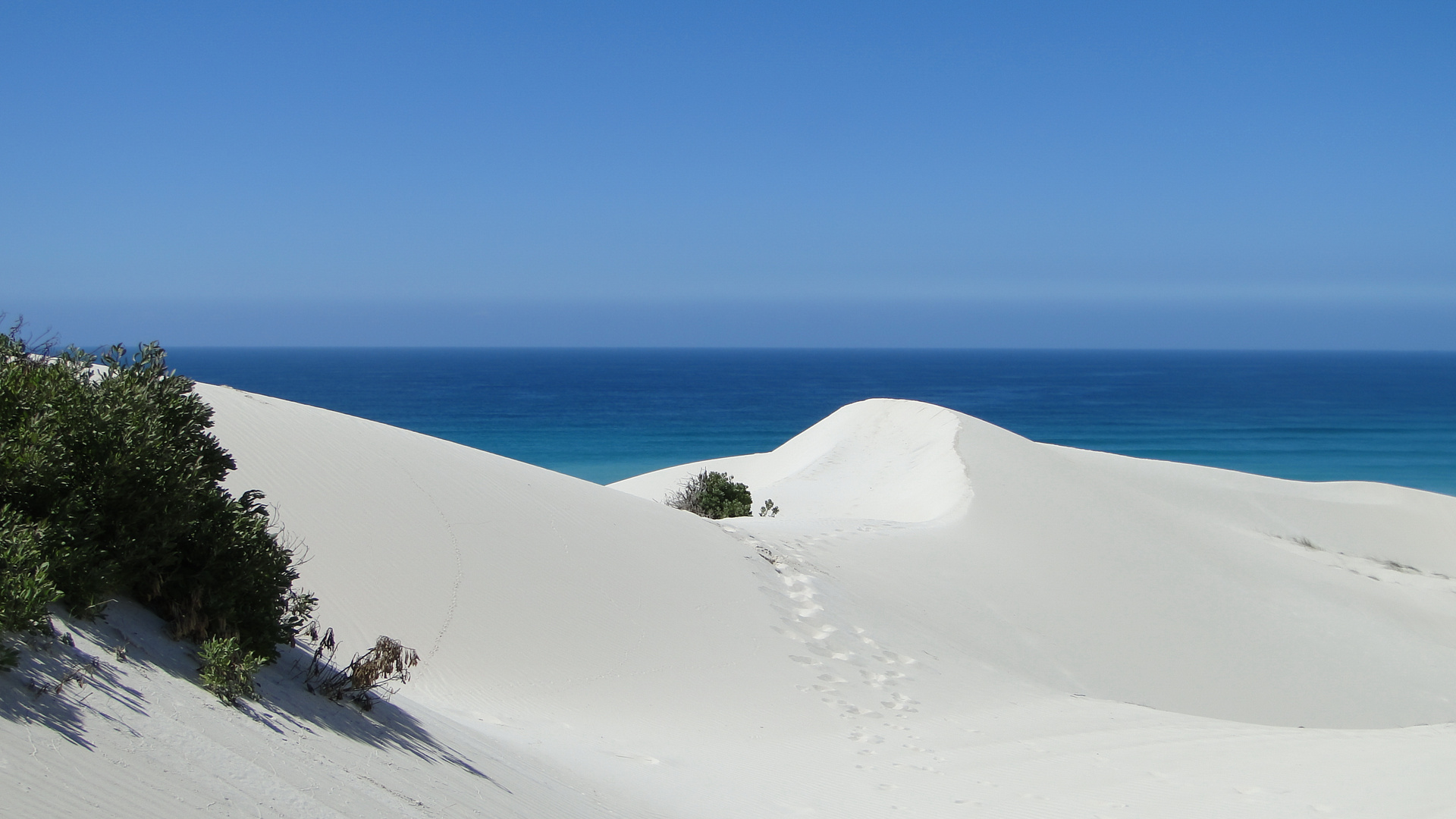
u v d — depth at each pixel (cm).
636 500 1734
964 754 1057
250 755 438
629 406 10969
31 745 335
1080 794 899
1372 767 940
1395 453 6744
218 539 595
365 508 1235
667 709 1082
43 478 504
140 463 555
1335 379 18512
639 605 1301
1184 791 899
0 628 391
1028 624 1808
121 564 527
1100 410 10819
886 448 3519
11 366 571
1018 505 2470
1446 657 2061
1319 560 2753
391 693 739
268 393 12662
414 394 12756
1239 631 1992
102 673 427
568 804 671
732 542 1670
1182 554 2362
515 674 1045
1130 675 1719
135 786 350
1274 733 1177
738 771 928
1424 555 3064
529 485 1552
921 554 2006
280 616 627
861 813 832
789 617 1445
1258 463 6256
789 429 8256
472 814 534
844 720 1155
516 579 1228
